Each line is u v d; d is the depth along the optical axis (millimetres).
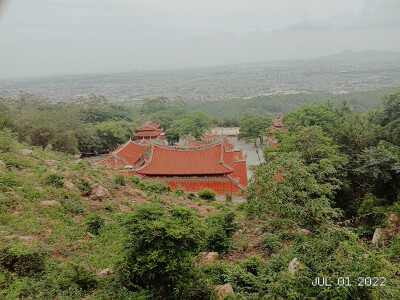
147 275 10102
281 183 13211
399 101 34188
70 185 19172
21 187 17094
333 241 9562
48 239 13797
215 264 12750
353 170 23906
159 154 32000
